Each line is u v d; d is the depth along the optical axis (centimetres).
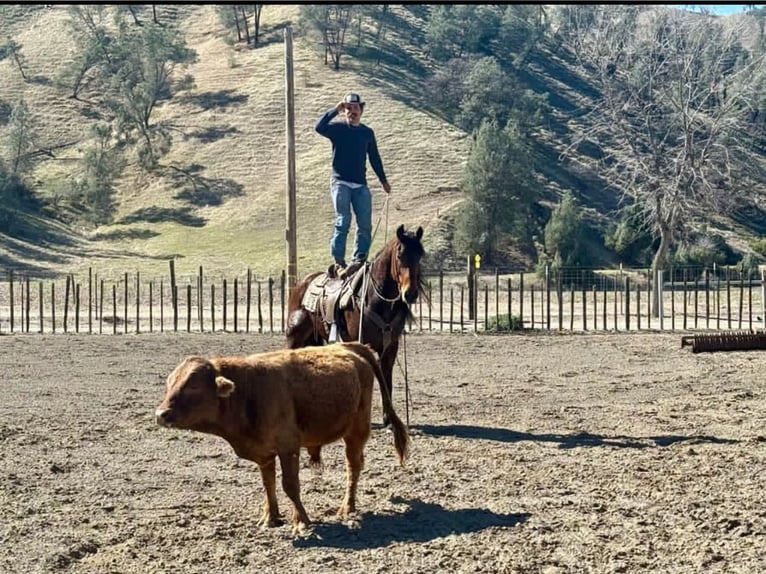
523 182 7200
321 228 7462
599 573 748
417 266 1240
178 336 2675
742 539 821
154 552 813
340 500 967
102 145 9662
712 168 3878
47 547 827
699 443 1226
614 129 4041
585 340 2577
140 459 1165
